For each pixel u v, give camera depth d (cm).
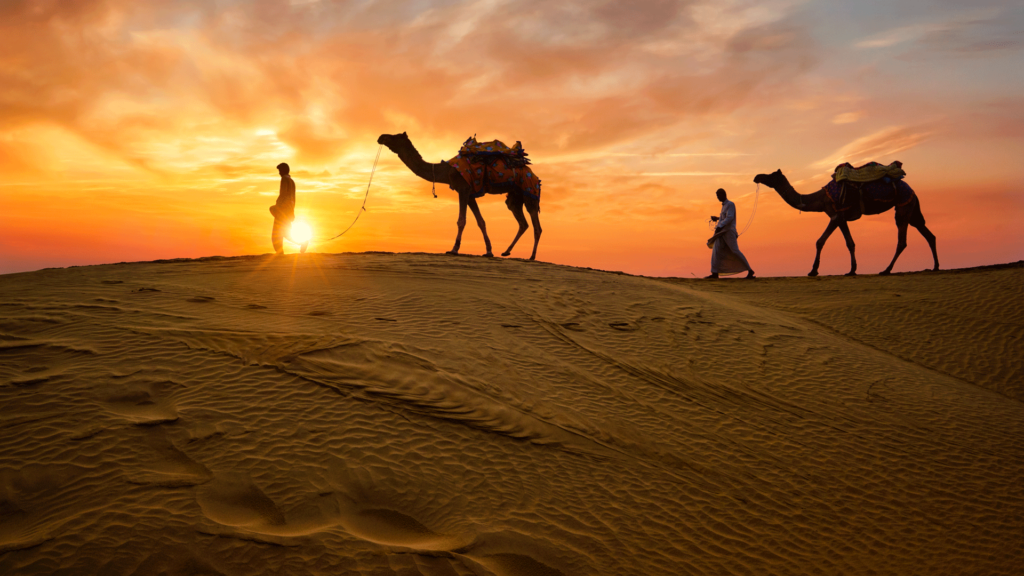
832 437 682
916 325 1132
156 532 382
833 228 1656
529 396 668
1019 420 785
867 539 518
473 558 410
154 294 850
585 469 558
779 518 530
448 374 674
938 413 774
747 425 687
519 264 1334
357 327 782
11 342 632
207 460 470
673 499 534
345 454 507
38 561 346
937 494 596
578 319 962
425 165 1406
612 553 446
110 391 550
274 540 393
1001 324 1111
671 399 725
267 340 699
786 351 927
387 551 399
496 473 525
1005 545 532
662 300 1143
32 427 479
